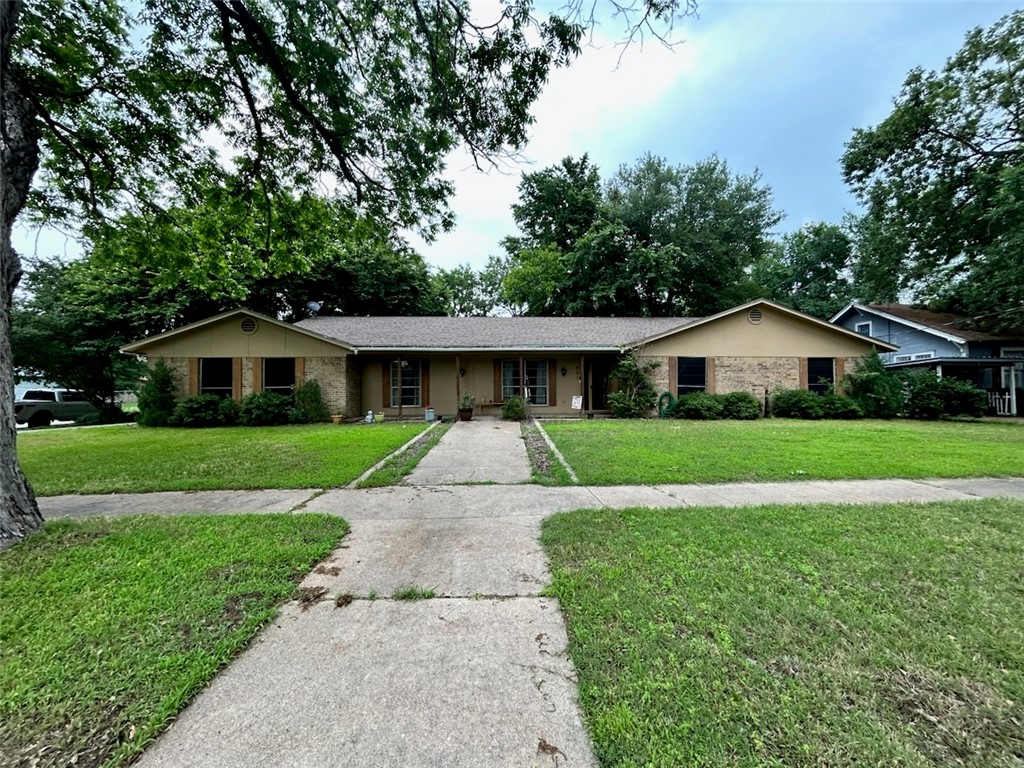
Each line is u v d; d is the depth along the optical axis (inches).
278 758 60.8
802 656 81.0
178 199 321.4
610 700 70.5
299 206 319.0
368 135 263.3
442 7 208.8
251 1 222.8
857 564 121.3
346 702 71.7
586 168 1082.1
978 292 633.0
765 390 575.8
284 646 87.8
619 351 579.8
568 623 95.3
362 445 341.7
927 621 92.4
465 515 175.6
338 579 118.7
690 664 78.5
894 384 545.3
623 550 133.7
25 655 82.6
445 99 233.9
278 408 520.4
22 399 745.0
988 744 61.2
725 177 1002.1
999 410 620.4
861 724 64.6
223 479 235.8
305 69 225.8
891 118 621.0
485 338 594.9
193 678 76.5
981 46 555.2
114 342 704.4
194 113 269.9
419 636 91.3
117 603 102.3
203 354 544.1
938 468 251.8
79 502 197.9
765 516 165.6
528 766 59.0
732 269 1027.9
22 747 62.5
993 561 122.8
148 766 59.8
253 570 121.2
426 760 60.2
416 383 607.8
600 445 330.3
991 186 570.3
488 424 497.0
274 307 855.1
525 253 1052.5
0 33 156.6
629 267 925.2
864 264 754.2
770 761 58.4
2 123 152.3
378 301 898.1
